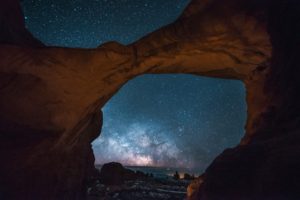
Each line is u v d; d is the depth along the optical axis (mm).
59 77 9195
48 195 9734
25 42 10406
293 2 10211
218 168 7816
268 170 6746
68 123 9883
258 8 10117
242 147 8125
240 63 10812
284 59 9930
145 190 17812
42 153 9430
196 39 10320
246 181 7195
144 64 10109
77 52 9258
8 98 9164
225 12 10250
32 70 9000
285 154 6836
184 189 19250
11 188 8891
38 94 9312
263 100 10391
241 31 10164
